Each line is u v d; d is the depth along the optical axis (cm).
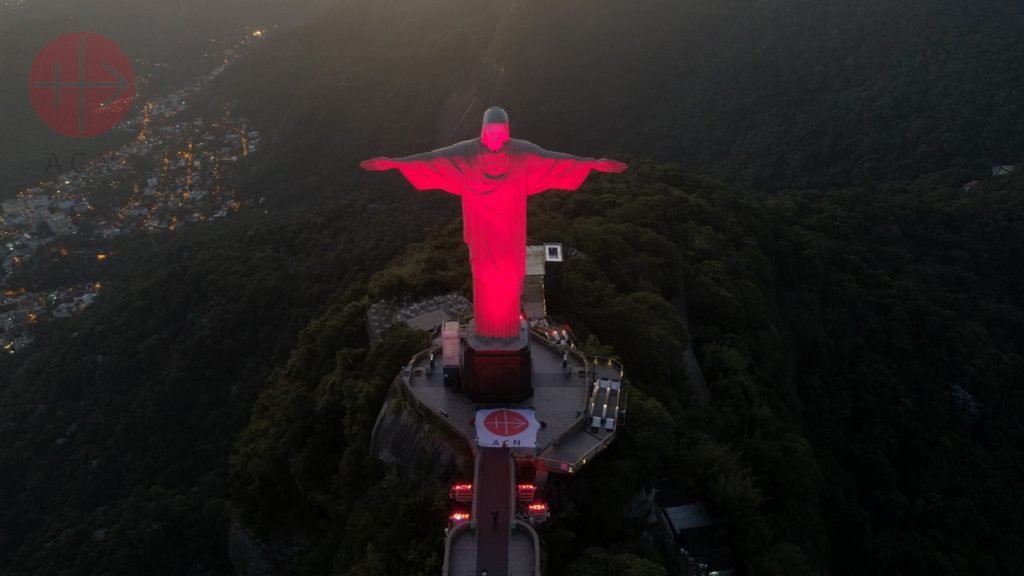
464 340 4847
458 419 4653
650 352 6031
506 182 4322
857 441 8388
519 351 4644
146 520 8512
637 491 4656
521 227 4469
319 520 5719
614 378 4991
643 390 5650
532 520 4050
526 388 4762
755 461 5775
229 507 6531
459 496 4178
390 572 4194
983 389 9781
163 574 8194
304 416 6075
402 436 4862
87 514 9919
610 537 4438
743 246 9400
